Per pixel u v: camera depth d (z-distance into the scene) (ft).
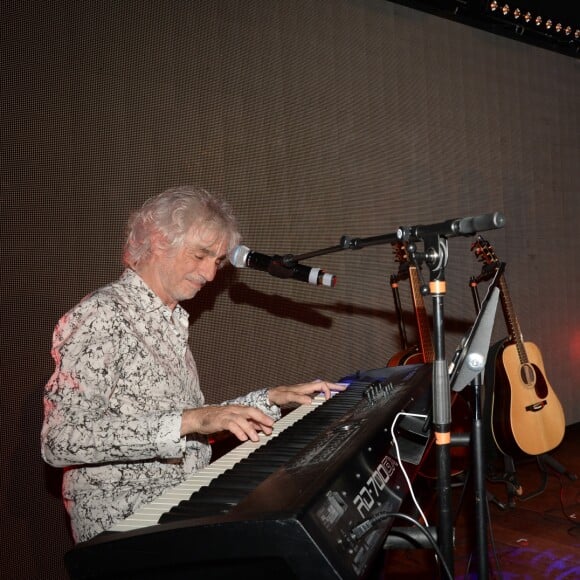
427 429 4.96
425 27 12.21
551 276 14.70
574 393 15.19
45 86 7.52
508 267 13.67
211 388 9.05
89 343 4.52
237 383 9.33
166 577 2.93
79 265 7.77
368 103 11.18
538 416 10.24
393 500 3.76
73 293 7.72
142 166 8.32
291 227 10.01
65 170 7.67
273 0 9.90
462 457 9.77
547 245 14.61
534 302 14.28
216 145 9.11
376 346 11.16
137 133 8.29
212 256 5.16
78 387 4.39
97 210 7.92
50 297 7.54
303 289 10.14
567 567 8.14
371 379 6.33
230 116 9.29
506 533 9.27
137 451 4.14
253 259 5.44
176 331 5.13
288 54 10.07
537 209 14.39
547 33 13.62
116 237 8.07
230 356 9.27
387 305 11.36
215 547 2.81
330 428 4.48
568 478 11.41
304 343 10.15
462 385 4.38
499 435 10.16
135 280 5.02
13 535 7.29
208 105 9.04
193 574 2.90
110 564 2.96
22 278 7.35
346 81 10.86
